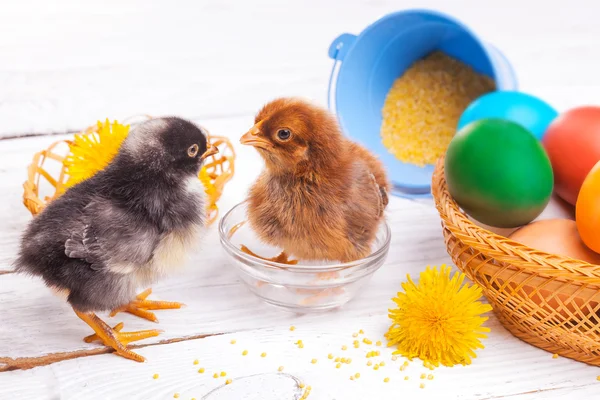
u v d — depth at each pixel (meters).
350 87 0.78
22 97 0.84
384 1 1.02
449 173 0.63
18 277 0.66
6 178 0.75
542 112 0.69
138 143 0.60
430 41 0.81
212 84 0.87
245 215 0.66
